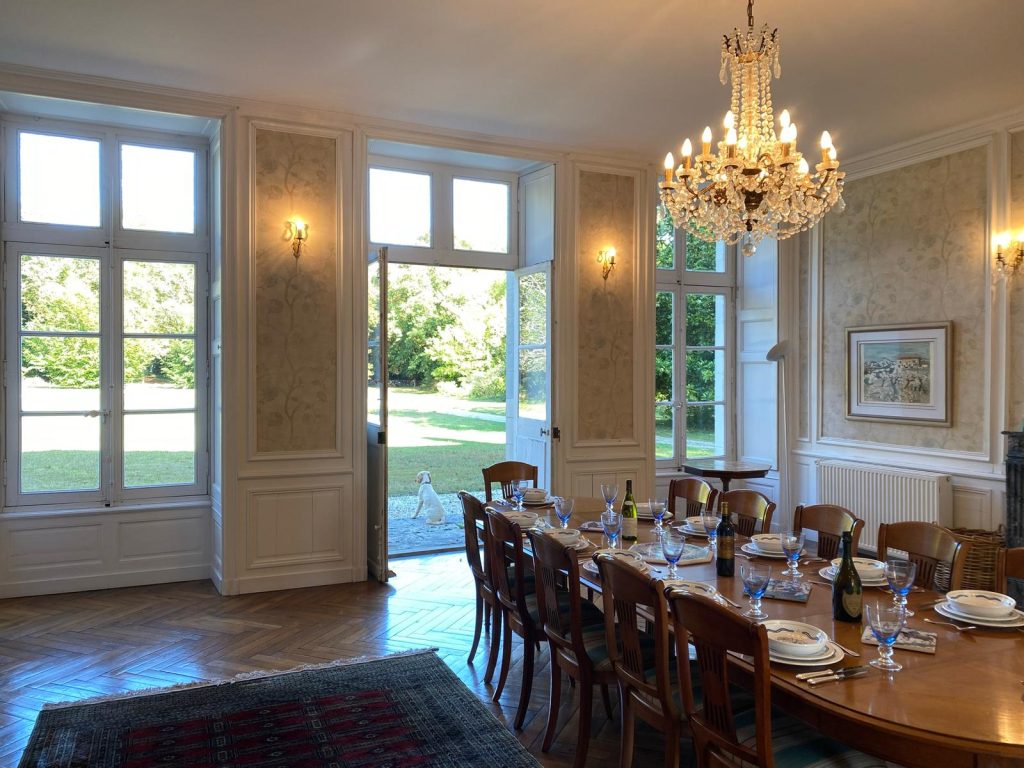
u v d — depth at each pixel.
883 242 6.14
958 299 5.55
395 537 7.14
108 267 5.25
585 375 6.17
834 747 2.11
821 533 3.48
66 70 4.50
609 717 3.26
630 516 3.59
